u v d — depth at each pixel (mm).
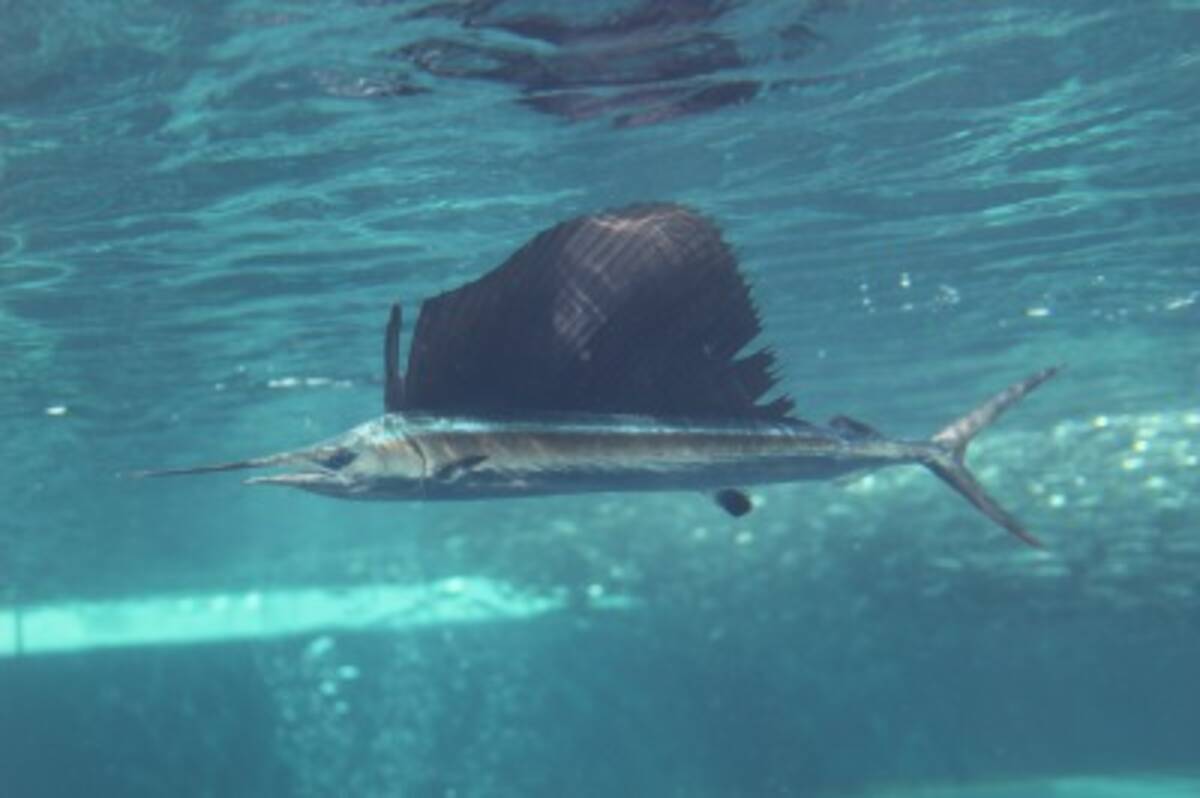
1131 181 10789
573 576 29328
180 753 38625
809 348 16250
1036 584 24000
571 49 7457
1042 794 30766
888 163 9992
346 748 41250
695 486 2914
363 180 9414
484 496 2803
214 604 35688
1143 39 7965
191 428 17734
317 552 29328
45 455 18625
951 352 17031
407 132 8578
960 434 3348
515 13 6891
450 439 2740
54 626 35375
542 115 8469
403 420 2744
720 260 2844
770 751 40188
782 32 7469
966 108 8953
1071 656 47250
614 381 2852
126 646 36594
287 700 39938
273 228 10305
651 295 2824
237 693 39156
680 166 9695
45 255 10516
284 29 6938
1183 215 11805
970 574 24531
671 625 36781
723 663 40094
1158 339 17047
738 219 11133
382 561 30438
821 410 20719
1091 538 22750
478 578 32219
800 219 11234
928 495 23500
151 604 35062
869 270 12992
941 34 7699
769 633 37344
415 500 2762
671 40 7414
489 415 2795
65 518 23547
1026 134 9562
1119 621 27719
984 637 40219
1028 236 12195
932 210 11234
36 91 7508
